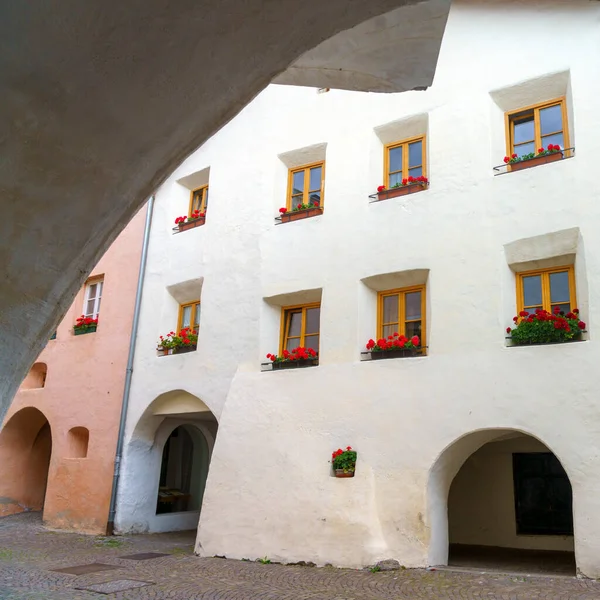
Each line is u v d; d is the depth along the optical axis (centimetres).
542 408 823
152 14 202
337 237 1097
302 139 1212
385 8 230
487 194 956
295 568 898
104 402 1388
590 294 828
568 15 962
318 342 1109
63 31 197
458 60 1049
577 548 758
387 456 926
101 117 221
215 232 1295
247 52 226
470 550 1050
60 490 1391
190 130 243
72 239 238
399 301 1034
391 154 1114
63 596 743
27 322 239
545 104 972
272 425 1050
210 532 1039
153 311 1366
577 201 877
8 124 211
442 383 910
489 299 907
